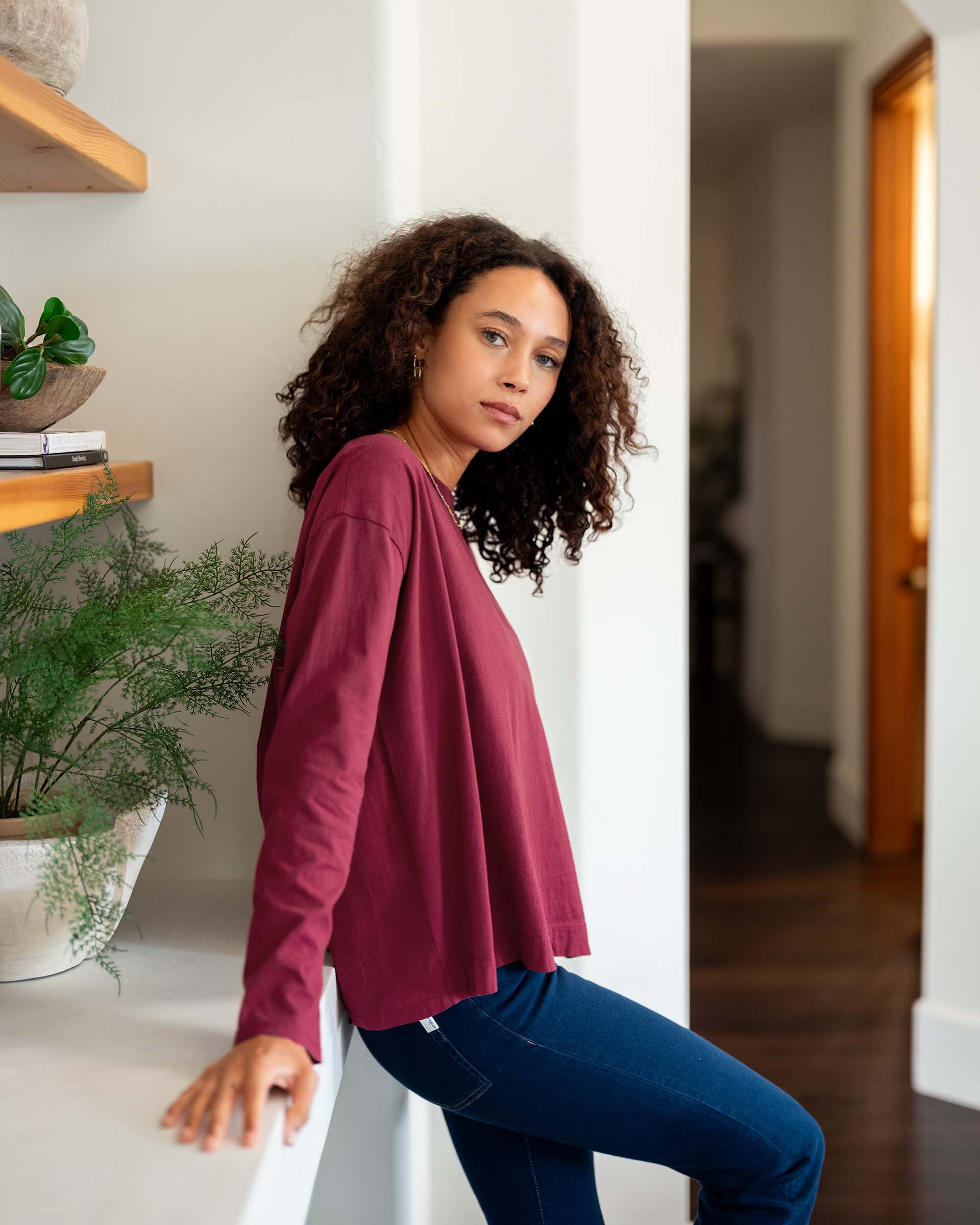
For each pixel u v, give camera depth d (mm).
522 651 1299
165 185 1492
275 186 1490
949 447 2512
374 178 1484
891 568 4172
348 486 1102
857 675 4531
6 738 1110
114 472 1347
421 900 1136
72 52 1213
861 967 3242
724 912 3691
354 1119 1601
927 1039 2568
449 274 1239
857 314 4621
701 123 5980
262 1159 845
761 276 6273
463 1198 1851
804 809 4887
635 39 1701
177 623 1099
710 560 7016
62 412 1224
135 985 1177
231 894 1489
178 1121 895
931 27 2424
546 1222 1410
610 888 1873
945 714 2557
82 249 1503
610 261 1739
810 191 5805
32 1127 894
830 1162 2275
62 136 1200
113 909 1071
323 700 1017
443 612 1133
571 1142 1232
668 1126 1204
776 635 6090
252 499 1526
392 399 1292
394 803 1140
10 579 1222
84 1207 787
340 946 1150
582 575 1808
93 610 1113
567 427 1475
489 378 1250
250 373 1513
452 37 1684
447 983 1132
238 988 1171
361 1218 1616
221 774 1547
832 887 3916
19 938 1133
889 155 3965
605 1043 1183
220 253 1501
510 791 1155
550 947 1162
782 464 5984
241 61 1476
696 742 6094
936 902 2584
